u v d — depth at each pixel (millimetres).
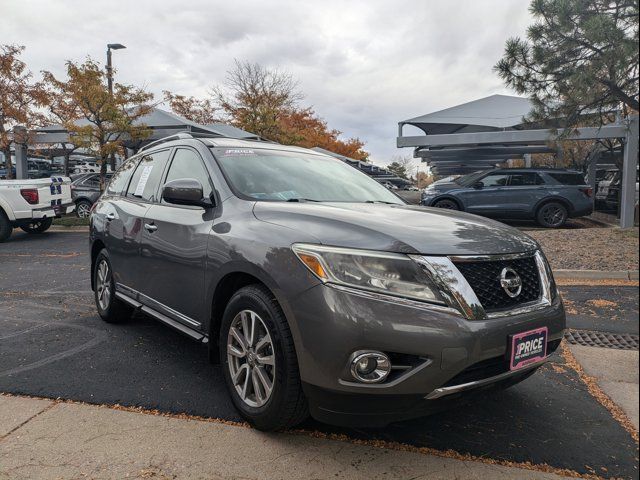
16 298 6176
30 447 2652
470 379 2393
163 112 17547
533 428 2930
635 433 2879
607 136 12445
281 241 2666
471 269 2492
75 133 16609
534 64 9391
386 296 2334
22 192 12086
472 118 15148
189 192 3287
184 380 3561
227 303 3195
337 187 3896
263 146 4172
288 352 2535
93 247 5199
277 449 2646
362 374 2314
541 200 13266
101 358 3996
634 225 12266
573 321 5148
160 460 2539
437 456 2609
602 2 8188
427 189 14984
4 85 16438
